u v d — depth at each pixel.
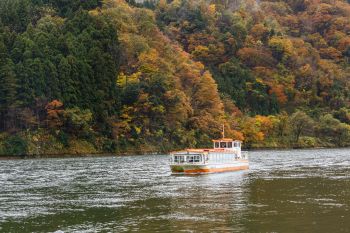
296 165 105.44
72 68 160.50
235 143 98.38
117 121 166.62
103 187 64.50
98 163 113.62
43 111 152.88
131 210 46.16
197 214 43.62
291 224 39.09
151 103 172.50
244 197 53.59
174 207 47.47
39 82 151.00
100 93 164.50
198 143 182.12
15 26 195.88
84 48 174.38
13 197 55.31
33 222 41.16
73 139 155.12
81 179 75.06
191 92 195.62
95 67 168.88
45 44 168.25
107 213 44.78
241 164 94.75
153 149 169.50
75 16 196.25
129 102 173.88
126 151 163.75
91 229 38.25
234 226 38.56
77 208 47.62
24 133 146.75
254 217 41.94
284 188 61.41
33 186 65.75
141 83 175.88
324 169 92.44
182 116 179.12
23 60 156.62
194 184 67.69
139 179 75.44
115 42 189.38
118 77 180.38
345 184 65.50
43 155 145.62
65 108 155.00
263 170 92.56
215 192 58.31
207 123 187.12
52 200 52.94
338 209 45.47
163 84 178.88
